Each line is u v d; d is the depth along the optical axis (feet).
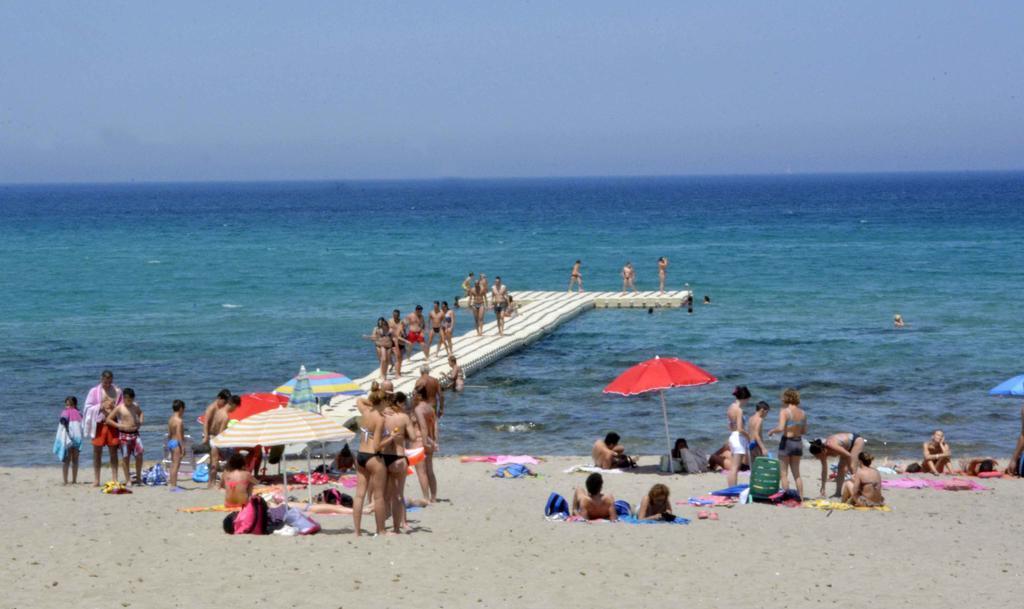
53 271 256.11
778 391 110.42
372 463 50.72
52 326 162.91
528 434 94.17
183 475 72.13
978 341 140.56
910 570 46.09
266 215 617.21
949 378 116.16
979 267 241.14
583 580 43.55
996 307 173.99
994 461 73.67
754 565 46.52
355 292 210.59
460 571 44.57
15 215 637.71
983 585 43.68
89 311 181.16
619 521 56.08
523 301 188.65
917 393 108.78
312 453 81.10
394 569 44.62
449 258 294.25
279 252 318.65
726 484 68.74
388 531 51.85
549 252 313.32
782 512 59.16
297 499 61.62
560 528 53.93
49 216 619.67
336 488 64.85
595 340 148.56
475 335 146.00
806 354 132.67
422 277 240.32
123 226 492.13
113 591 40.96
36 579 42.70
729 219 497.05
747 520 56.75
